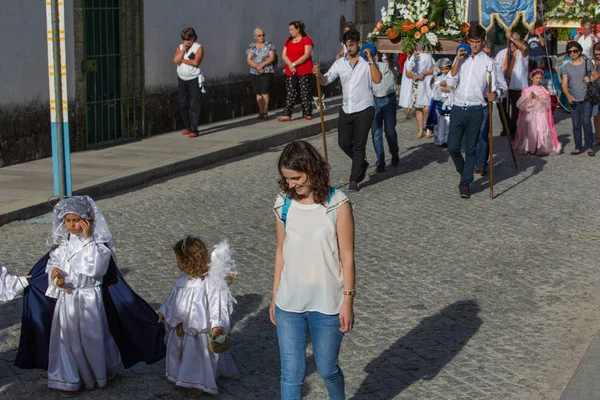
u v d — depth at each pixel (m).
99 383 5.88
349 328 4.92
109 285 5.95
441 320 7.29
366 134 11.96
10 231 9.82
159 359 5.99
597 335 6.90
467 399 5.83
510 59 16.08
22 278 5.82
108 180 11.92
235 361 6.45
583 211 11.09
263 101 18.44
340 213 4.90
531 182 12.81
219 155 14.48
